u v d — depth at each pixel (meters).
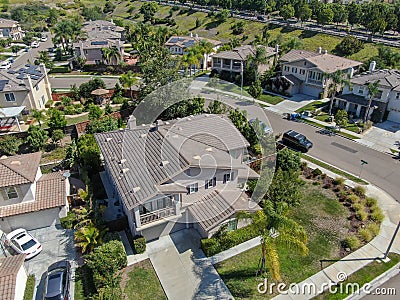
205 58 67.44
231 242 22.89
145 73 44.12
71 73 70.88
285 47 67.12
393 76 44.47
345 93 46.47
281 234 18.72
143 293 19.92
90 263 19.89
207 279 20.80
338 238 23.92
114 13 145.38
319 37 76.50
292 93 52.94
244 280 20.70
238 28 92.12
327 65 51.44
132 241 23.53
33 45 96.81
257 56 54.81
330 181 30.50
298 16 88.25
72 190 28.61
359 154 35.47
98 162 31.53
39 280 20.59
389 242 23.61
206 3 119.56
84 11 136.62
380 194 28.80
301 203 27.56
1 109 41.75
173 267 21.67
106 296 18.70
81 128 40.50
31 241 22.77
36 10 140.12
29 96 46.34
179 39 77.38
